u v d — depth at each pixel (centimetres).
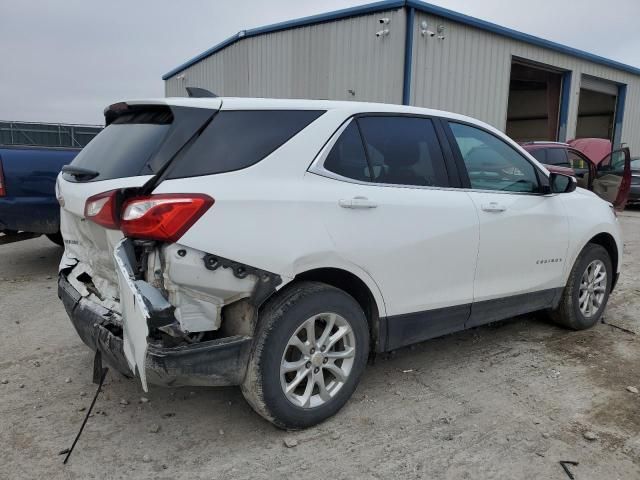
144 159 276
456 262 359
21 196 610
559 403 343
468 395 352
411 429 310
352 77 1338
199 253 258
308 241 288
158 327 243
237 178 275
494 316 401
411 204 334
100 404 336
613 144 2311
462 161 379
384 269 321
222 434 303
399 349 430
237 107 292
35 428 307
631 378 382
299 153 298
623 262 777
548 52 1758
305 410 300
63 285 343
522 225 402
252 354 281
